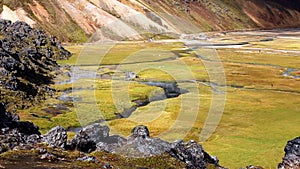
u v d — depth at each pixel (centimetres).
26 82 9375
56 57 15925
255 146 6159
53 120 7138
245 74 13875
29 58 12312
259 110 8644
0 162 3375
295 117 8119
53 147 3912
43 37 17100
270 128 7238
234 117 7894
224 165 5341
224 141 6350
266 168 5284
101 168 3484
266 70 15038
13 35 13962
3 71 8869
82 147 4041
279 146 6203
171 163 3825
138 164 3716
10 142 3875
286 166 4278
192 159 4150
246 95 10225
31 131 4753
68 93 9600
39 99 8775
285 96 10319
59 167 3378
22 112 7544
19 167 3291
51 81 11112
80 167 3444
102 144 4097
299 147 4331
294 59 18588
